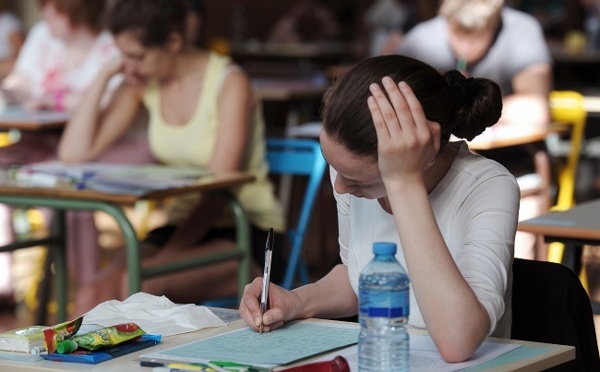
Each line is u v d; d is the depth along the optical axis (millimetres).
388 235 3014
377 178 2672
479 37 7160
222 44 12695
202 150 5570
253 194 5504
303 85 9453
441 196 2906
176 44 5551
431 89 2695
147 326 2881
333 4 17906
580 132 7219
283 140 5723
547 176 6688
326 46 15477
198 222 5328
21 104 7895
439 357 2529
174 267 4805
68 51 7781
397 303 2352
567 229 3914
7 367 2518
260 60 14703
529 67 7207
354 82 2650
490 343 2654
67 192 4742
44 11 7738
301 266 5734
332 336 2740
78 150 5988
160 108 5688
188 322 2889
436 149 2672
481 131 2836
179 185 4840
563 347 2617
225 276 5223
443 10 7219
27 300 6980
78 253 6094
